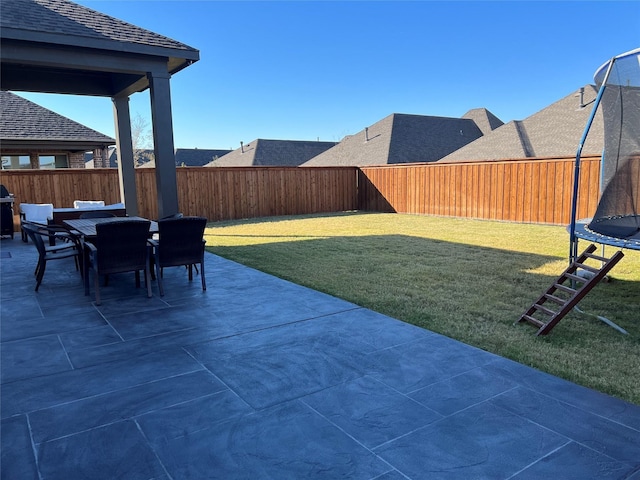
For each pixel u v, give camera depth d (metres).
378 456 2.25
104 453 2.31
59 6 6.84
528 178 12.02
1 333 4.10
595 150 15.38
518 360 3.41
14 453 2.32
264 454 2.29
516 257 7.45
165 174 7.12
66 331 4.14
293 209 15.73
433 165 14.47
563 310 3.93
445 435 2.42
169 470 2.17
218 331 4.11
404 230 11.12
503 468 2.15
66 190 11.90
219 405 2.78
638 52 4.30
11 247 9.13
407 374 3.16
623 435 2.40
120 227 4.91
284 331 4.07
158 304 4.99
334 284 5.80
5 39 5.78
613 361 3.37
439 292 5.36
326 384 3.03
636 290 5.41
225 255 7.99
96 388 3.03
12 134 14.38
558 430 2.46
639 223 4.59
